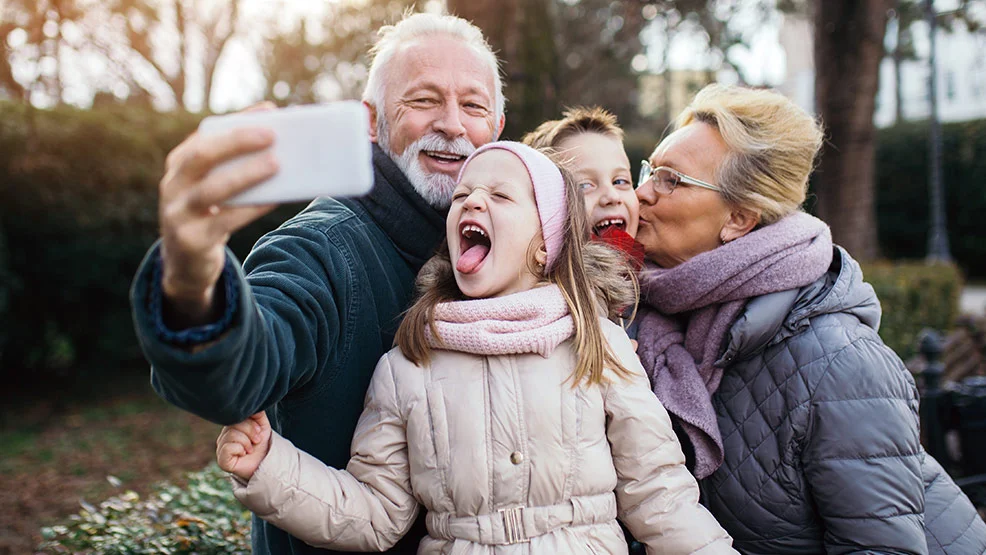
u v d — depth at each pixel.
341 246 1.61
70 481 5.77
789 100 1.97
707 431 1.74
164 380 1.06
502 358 1.50
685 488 1.55
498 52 4.22
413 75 1.82
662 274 1.89
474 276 1.56
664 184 1.95
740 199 1.88
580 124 2.05
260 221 8.70
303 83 17.61
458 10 4.58
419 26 1.90
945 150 19.16
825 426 1.69
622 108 21.62
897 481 1.65
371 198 1.77
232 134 0.88
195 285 0.98
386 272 1.72
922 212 19.55
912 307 7.05
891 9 7.74
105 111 8.14
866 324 1.87
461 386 1.48
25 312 7.76
